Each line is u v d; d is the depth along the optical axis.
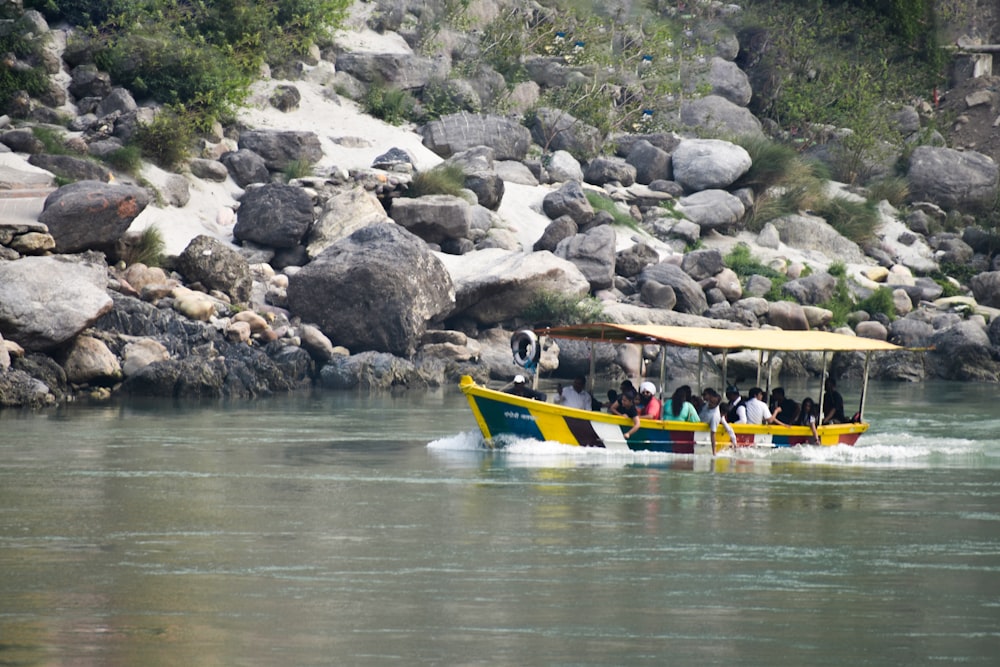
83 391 56.31
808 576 24.86
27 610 21.52
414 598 22.62
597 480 36.44
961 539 28.66
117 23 80.94
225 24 85.56
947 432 50.31
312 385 62.88
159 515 30.03
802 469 40.00
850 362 76.50
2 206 63.09
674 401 43.44
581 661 19.12
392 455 40.59
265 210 71.12
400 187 78.56
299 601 22.33
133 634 20.19
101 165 71.81
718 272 81.62
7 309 53.88
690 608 22.30
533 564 25.39
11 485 33.97
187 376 57.00
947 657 19.72
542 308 71.50
